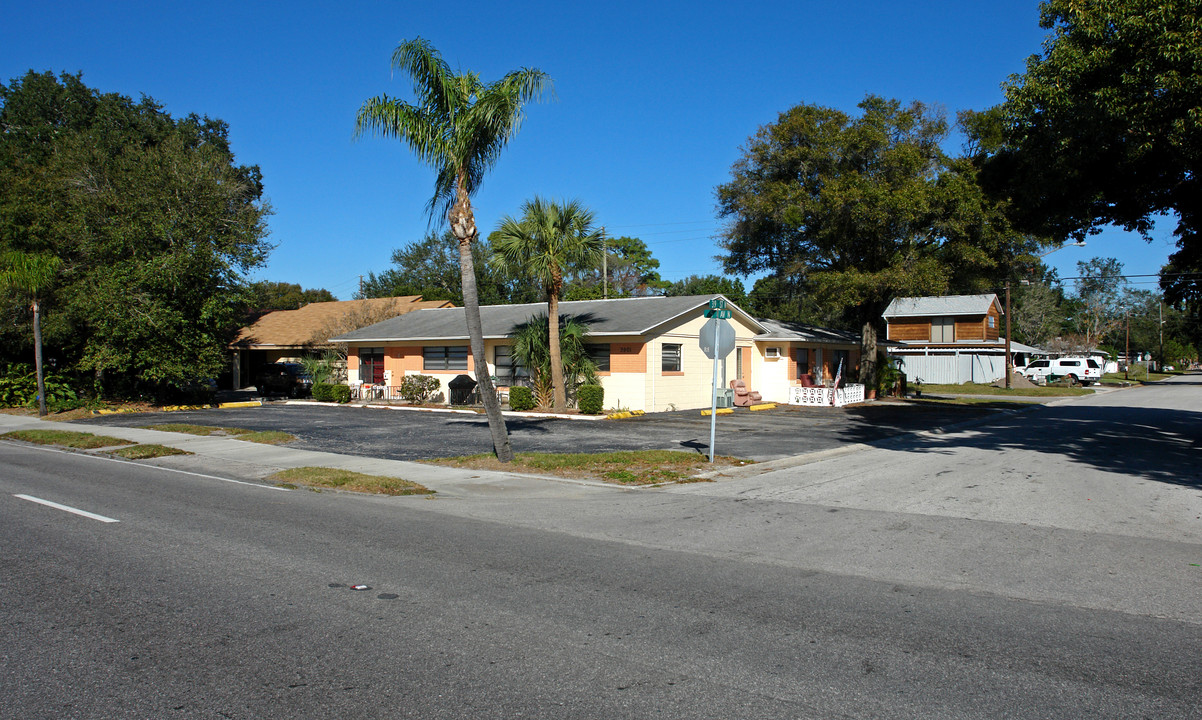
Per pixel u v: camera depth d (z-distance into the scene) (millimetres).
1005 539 7789
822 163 30188
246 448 16109
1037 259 30562
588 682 4164
